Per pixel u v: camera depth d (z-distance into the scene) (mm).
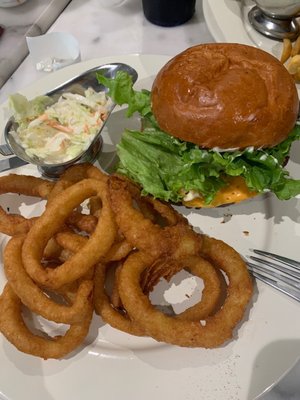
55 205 230
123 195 229
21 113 267
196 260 225
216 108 212
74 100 273
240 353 207
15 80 328
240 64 222
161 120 227
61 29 353
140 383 203
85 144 258
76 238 233
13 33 347
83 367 209
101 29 348
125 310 224
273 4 298
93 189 235
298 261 230
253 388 198
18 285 215
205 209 253
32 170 274
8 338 209
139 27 345
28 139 259
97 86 280
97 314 221
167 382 203
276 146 235
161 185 238
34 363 210
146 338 216
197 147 227
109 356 211
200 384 201
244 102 212
